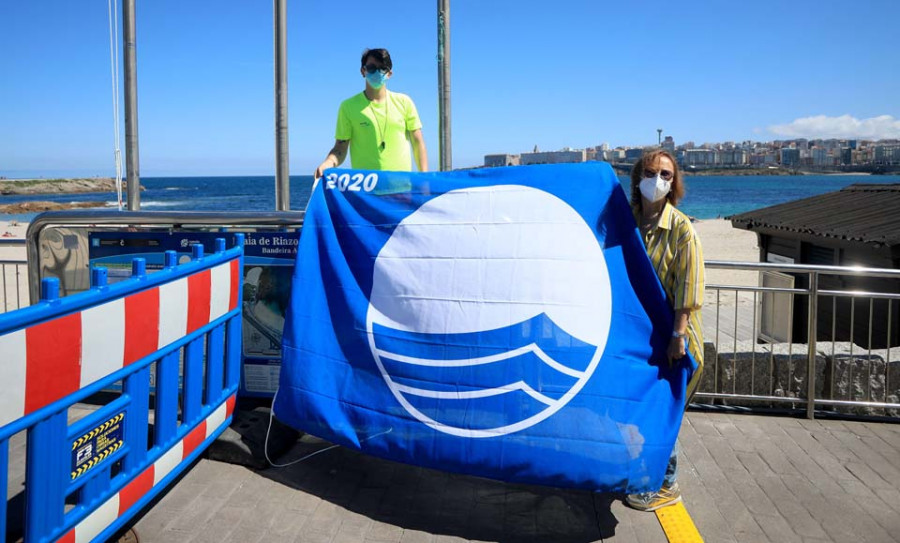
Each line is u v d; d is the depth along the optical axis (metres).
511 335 3.67
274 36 5.80
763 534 3.44
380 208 4.12
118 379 3.04
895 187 10.20
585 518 3.60
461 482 3.98
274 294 4.77
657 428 3.47
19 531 3.26
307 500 3.71
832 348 5.43
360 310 3.93
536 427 3.46
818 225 8.92
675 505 3.72
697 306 3.53
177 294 3.54
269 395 4.83
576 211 3.82
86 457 2.86
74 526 2.79
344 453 4.31
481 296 3.78
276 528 3.40
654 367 3.61
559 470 3.39
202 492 3.75
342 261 4.08
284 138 5.93
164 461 3.48
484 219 3.93
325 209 4.19
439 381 3.68
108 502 3.01
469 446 3.52
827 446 4.61
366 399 3.75
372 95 5.03
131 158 6.51
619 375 3.53
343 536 3.35
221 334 4.18
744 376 5.40
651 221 3.74
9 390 2.37
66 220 4.76
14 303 10.18
